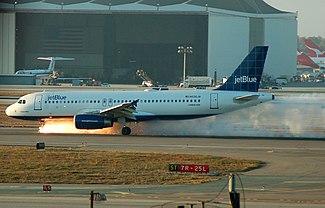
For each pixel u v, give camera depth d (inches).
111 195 5378.9
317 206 4975.4
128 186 5807.1
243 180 6141.7
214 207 4877.0
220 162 7219.5
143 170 6624.0
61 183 5954.7
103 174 6387.8
